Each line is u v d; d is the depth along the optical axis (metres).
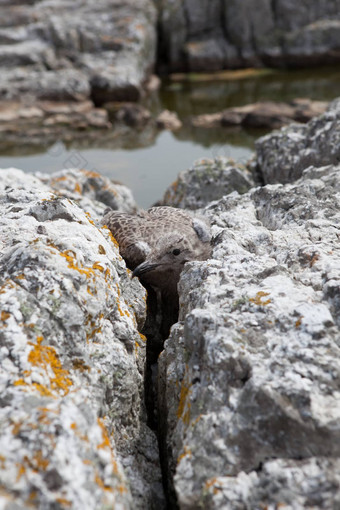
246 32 18.81
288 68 19.19
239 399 2.69
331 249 3.71
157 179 10.80
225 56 18.98
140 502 2.84
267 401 2.59
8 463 2.28
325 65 19.20
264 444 2.57
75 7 18.86
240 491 2.43
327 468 2.43
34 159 12.34
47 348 2.88
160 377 3.48
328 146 5.83
